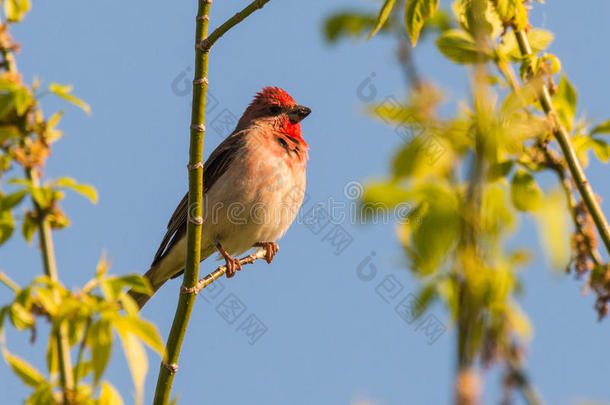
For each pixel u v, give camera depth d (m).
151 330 5.09
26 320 5.33
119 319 5.11
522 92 4.72
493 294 4.39
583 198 6.38
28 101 5.93
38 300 5.39
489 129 3.96
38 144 6.12
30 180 6.18
